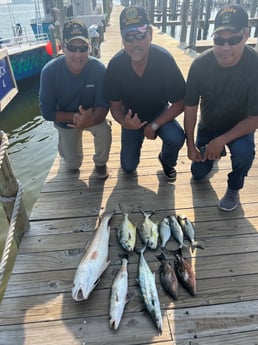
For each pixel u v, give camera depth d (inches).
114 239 98.0
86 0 522.3
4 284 125.6
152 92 106.6
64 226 103.3
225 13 83.9
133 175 129.2
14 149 253.4
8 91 87.4
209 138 114.2
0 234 160.2
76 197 116.6
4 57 86.1
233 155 98.5
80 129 116.6
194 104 101.4
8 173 87.2
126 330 72.0
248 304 77.7
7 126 301.4
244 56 89.5
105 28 574.6
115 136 164.9
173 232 97.8
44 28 471.5
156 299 75.9
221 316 74.8
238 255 91.5
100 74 108.1
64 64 106.0
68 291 81.3
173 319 74.1
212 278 84.4
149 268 85.8
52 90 108.0
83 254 92.2
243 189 119.4
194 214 107.7
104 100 111.0
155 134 111.6
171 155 115.2
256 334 71.2
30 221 105.5
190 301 78.2
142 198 115.8
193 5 390.0
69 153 123.5
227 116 101.9
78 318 74.9
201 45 390.6
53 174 130.5
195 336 70.7
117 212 109.4
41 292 81.2
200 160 109.0
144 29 91.6
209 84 95.3
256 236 98.1
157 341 69.8
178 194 117.6
